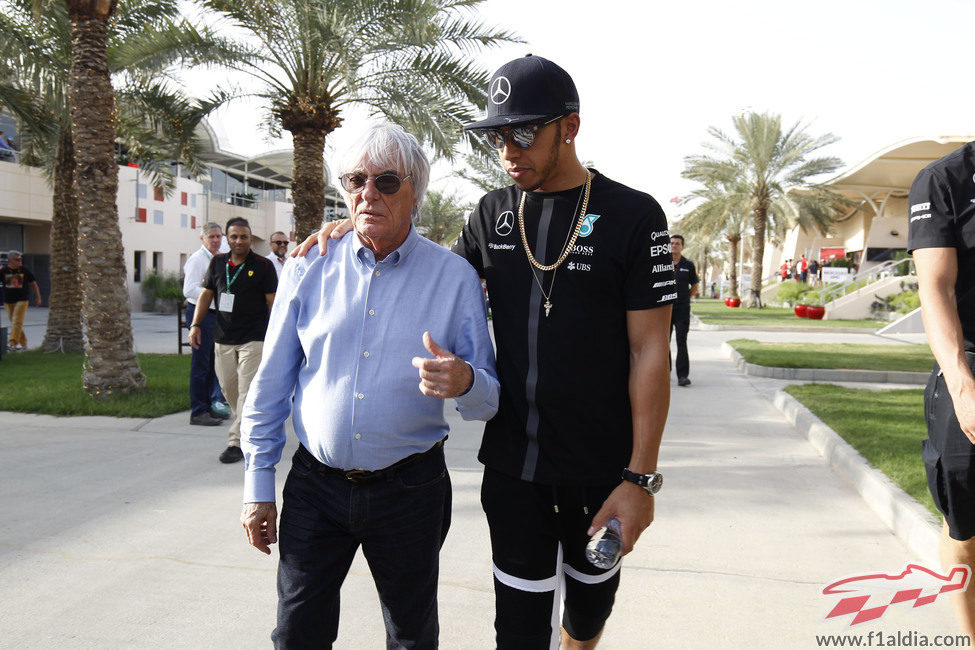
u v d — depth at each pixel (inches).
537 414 77.6
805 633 111.4
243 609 117.9
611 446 77.4
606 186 77.7
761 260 1389.0
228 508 167.0
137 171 1117.1
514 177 76.1
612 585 84.5
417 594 78.5
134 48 396.2
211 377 261.0
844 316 1096.2
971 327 87.5
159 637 108.7
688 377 395.2
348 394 74.3
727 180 1354.6
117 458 210.5
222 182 1449.3
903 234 1684.3
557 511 79.2
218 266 221.9
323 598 76.7
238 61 414.3
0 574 130.0
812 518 163.2
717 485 188.5
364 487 75.8
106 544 144.6
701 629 112.5
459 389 68.5
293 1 384.2
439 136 402.3
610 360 76.4
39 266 1093.8
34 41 405.1
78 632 109.8
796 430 259.8
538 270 77.8
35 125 442.9
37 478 189.5
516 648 80.5
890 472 175.2
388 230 74.1
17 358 458.9
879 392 320.5
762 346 559.5
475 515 165.0
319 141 429.4
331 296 76.8
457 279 77.1
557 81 73.9
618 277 75.2
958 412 81.5
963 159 86.7
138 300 1147.3
